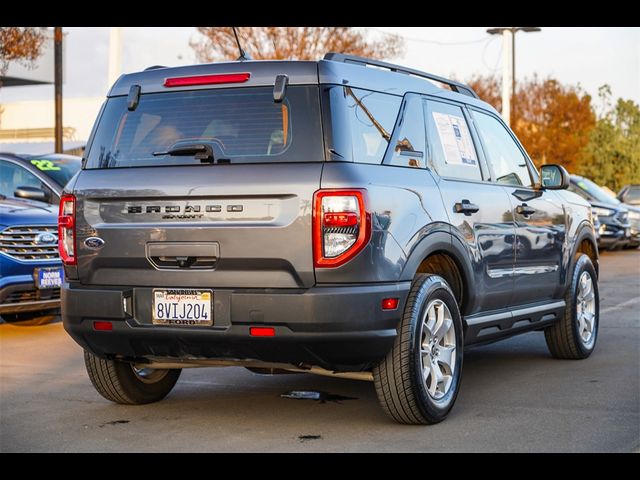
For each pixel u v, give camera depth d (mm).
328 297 4926
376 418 5715
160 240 5254
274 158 5137
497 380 6930
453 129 6234
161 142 5445
